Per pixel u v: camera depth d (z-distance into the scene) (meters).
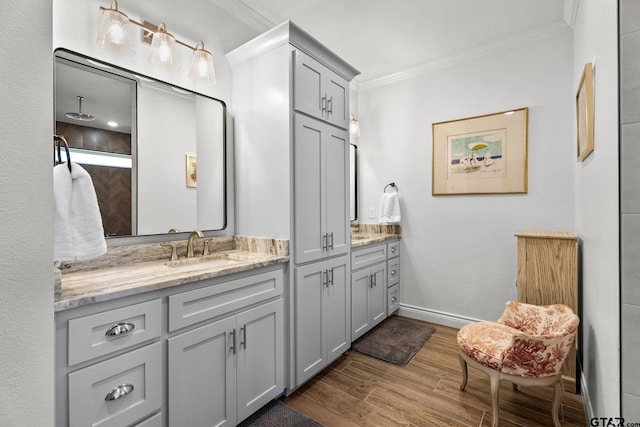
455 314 2.99
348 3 2.21
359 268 2.61
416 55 2.94
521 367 1.54
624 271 1.04
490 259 2.81
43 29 0.51
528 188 2.62
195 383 1.42
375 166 3.50
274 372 1.80
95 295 1.10
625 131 1.03
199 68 1.89
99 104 1.60
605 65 1.29
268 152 1.99
